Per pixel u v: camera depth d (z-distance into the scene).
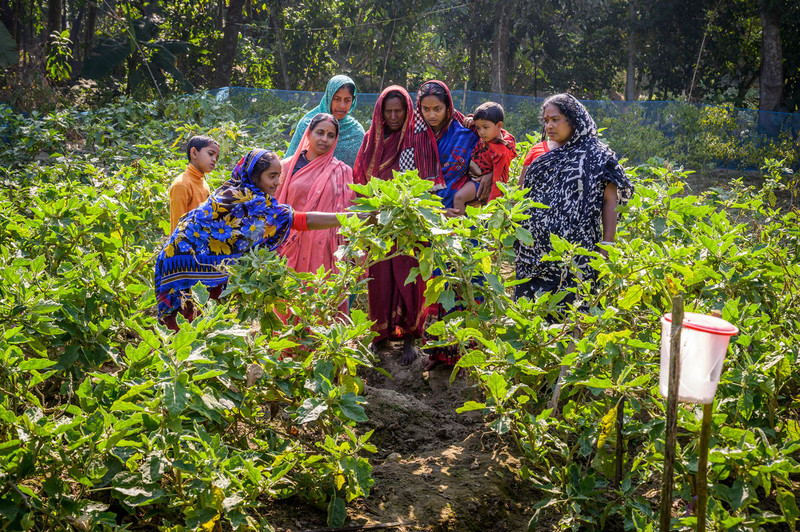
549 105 3.38
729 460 2.12
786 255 4.07
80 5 19.06
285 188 4.06
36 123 6.86
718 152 12.17
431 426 3.37
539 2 19.31
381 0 18.66
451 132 4.09
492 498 2.66
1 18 18.92
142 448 2.10
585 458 2.92
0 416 2.04
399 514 2.52
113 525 2.02
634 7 19.00
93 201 4.15
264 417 3.08
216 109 8.81
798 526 2.57
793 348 2.52
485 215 2.85
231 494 2.10
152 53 17.44
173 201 4.09
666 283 2.62
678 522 2.02
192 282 3.19
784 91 16.75
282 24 20.95
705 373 1.87
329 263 3.97
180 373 2.05
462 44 20.22
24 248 3.74
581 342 2.39
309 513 2.52
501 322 2.82
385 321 4.17
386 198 2.66
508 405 2.73
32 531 2.11
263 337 2.55
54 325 2.67
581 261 3.37
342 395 2.40
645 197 3.38
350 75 20.48
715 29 18.08
